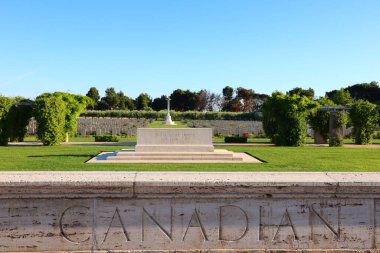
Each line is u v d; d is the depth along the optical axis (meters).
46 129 21.17
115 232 3.14
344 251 3.17
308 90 76.75
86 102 25.48
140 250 3.12
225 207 3.18
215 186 3.16
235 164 11.88
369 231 3.20
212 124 39.41
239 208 3.18
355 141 24.59
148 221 3.15
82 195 3.11
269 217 3.19
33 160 12.52
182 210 3.16
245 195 3.16
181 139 14.39
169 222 3.16
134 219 3.15
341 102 60.72
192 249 3.15
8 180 3.11
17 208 3.10
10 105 21.95
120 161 12.81
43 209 3.11
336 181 3.18
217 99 98.81
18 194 3.08
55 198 3.11
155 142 14.33
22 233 3.10
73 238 3.12
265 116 23.70
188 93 97.69
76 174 3.43
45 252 3.09
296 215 3.19
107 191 3.13
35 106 21.50
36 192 3.10
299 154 15.52
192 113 65.88
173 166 11.23
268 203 3.19
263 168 10.59
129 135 31.70
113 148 18.72
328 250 3.16
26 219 3.10
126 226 3.14
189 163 12.30
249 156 14.80
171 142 14.36
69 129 24.44
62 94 23.84
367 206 3.20
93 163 11.87
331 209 3.20
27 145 21.61
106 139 25.69
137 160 13.16
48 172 3.55
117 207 3.14
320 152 16.67
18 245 3.09
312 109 21.80
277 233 3.18
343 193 3.19
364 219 3.20
